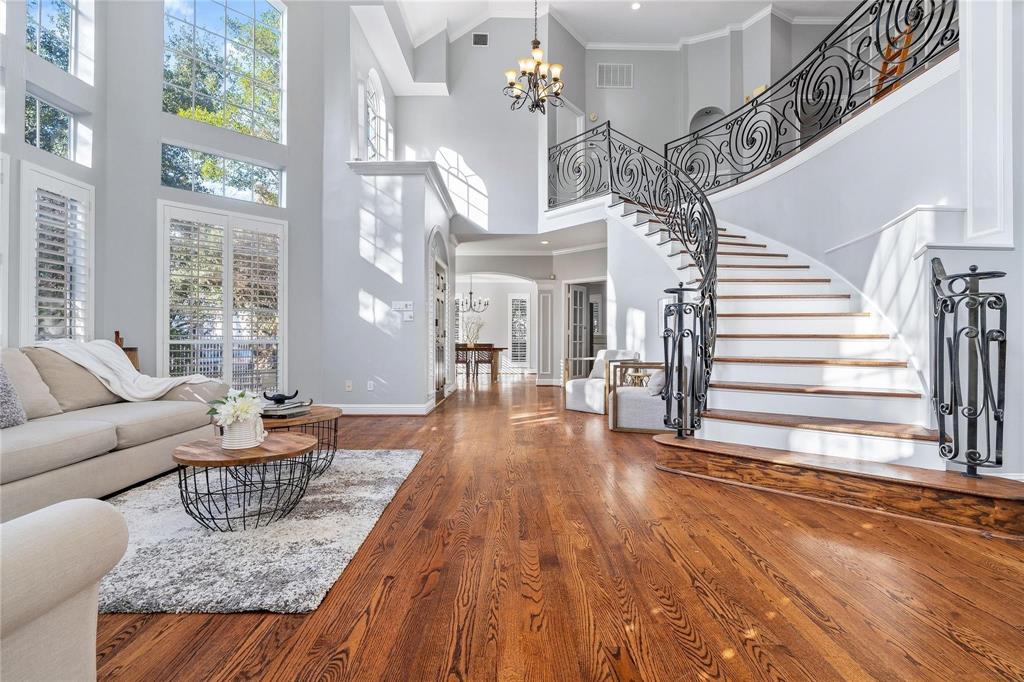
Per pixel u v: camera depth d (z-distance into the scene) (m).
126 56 4.93
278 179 6.07
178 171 5.33
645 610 1.70
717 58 8.63
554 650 1.48
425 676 1.37
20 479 2.33
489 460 3.85
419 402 6.12
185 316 5.25
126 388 3.66
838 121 4.88
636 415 5.02
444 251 7.80
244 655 1.46
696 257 4.57
